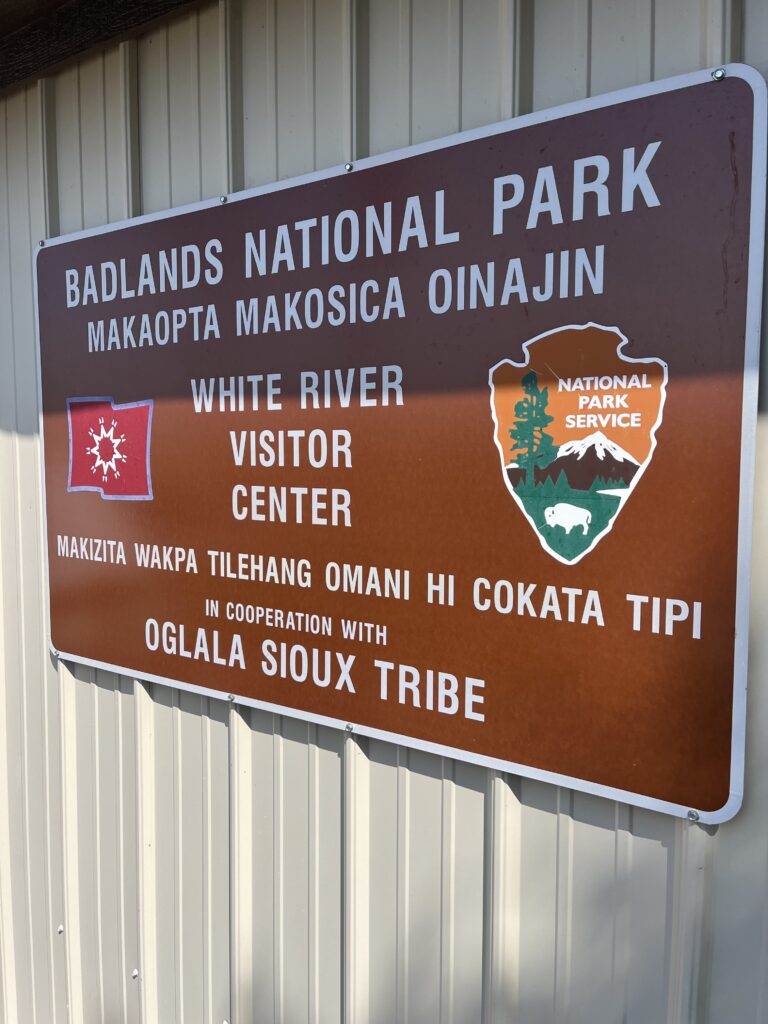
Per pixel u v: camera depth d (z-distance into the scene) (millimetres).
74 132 1974
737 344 1074
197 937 1895
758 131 1040
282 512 1571
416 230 1359
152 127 1817
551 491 1241
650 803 1174
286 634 1582
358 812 1555
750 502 1076
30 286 2129
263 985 1769
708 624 1114
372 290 1420
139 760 1954
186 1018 1938
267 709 1623
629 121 1139
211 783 1827
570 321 1212
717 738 1116
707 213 1086
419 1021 1509
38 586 2189
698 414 1108
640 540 1164
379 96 1458
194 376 1699
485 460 1307
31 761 2291
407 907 1511
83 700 2113
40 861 2301
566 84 1249
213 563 1696
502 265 1272
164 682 1819
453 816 1438
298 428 1537
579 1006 1318
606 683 1204
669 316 1124
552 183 1214
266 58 1603
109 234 1833
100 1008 2160
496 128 1260
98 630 1969
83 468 1958
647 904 1236
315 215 1482
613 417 1179
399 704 1429
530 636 1274
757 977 1144
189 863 1896
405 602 1411
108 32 1798
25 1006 2383
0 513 2283
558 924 1331
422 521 1382
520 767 1294
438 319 1346
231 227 1608
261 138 1633
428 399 1365
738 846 1146
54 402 2014
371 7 1452
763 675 1114
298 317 1522
